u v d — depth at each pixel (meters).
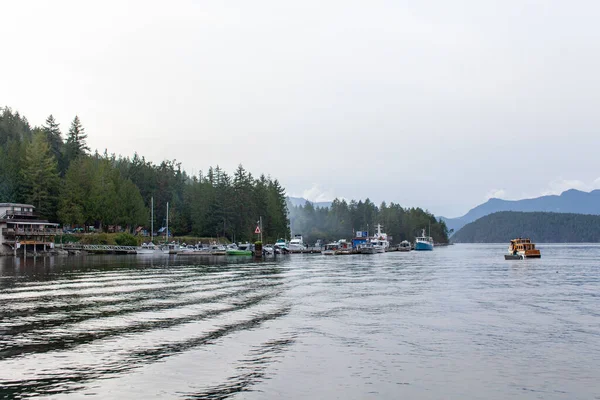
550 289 50.09
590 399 18.00
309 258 125.06
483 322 31.33
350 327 29.61
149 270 73.94
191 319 32.00
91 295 43.34
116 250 131.88
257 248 126.00
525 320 32.09
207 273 68.44
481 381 19.78
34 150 132.62
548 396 18.27
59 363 21.92
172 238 160.12
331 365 21.75
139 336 27.06
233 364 21.84
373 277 63.88
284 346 24.98
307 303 39.09
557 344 25.58
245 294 44.34
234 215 168.25
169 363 21.94
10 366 21.48
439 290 48.62
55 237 130.88
